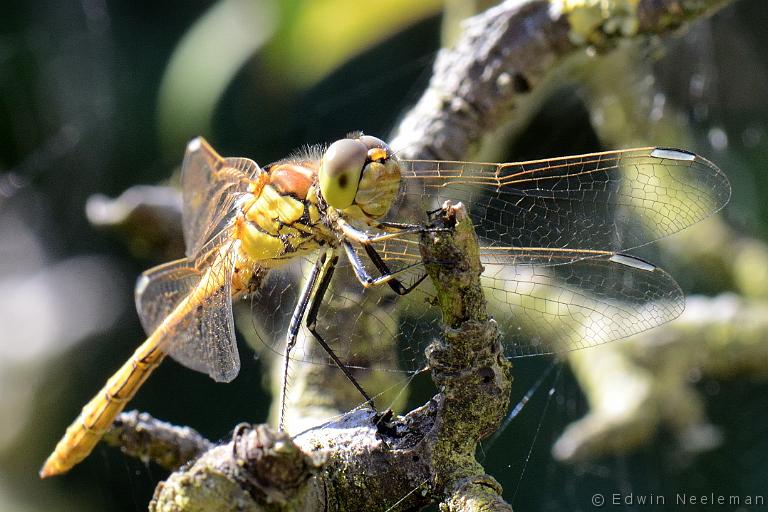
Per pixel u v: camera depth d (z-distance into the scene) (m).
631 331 0.52
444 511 0.50
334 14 0.56
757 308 0.54
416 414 0.50
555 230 0.52
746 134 0.56
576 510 0.55
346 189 0.51
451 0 0.54
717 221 0.55
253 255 0.52
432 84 0.53
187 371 0.57
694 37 0.56
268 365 0.53
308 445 0.50
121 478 0.57
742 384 0.56
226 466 0.49
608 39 0.52
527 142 0.56
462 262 0.50
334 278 0.52
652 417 0.54
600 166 0.52
